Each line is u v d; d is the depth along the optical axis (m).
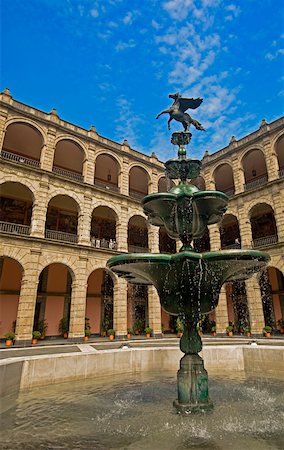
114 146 31.20
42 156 25.42
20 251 22.16
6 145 28.27
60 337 27.03
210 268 7.98
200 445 5.17
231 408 7.30
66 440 5.48
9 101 24.39
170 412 7.09
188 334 8.26
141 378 11.38
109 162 32.94
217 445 5.16
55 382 10.41
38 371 10.15
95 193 28.02
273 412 6.96
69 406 7.75
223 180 37.00
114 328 25.83
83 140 28.75
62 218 30.69
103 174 34.62
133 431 5.88
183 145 11.13
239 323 30.47
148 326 30.94
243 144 30.38
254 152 31.41
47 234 28.78
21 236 22.20
